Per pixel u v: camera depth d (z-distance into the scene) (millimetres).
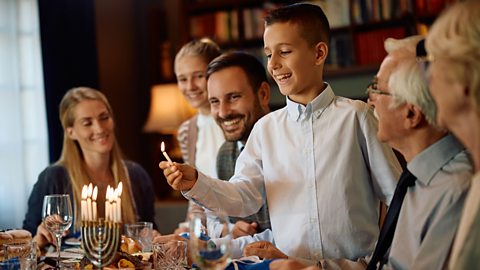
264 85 2131
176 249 1577
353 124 1611
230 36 4840
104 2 5203
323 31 1668
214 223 1356
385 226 1324
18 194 4332
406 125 1204
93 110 2566
